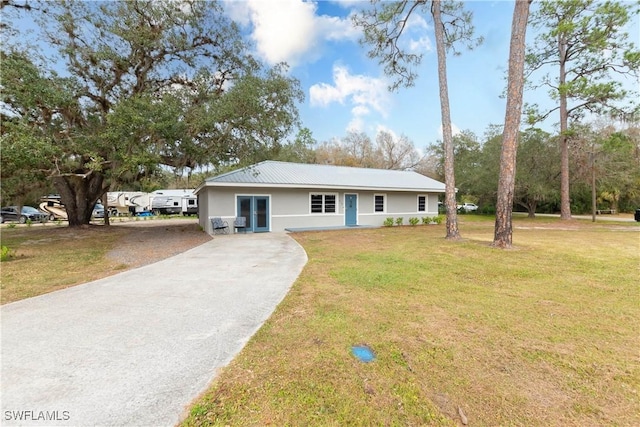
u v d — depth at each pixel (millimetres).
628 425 1935
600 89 16469
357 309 3928
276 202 14570
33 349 2889
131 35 11578
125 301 4312
